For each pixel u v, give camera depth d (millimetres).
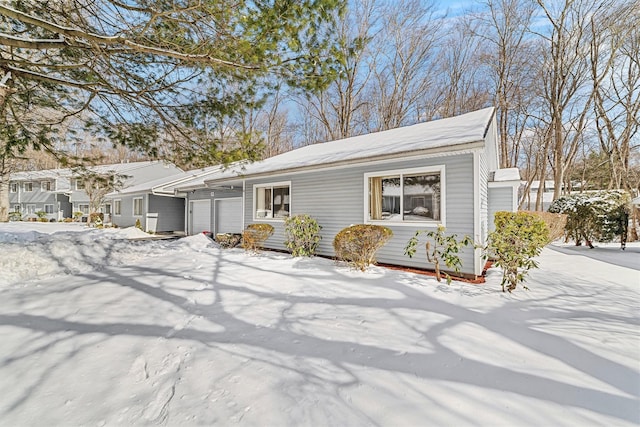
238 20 3645
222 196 13773
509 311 3867
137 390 2344
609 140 17469
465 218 6012
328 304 4199
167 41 4125
